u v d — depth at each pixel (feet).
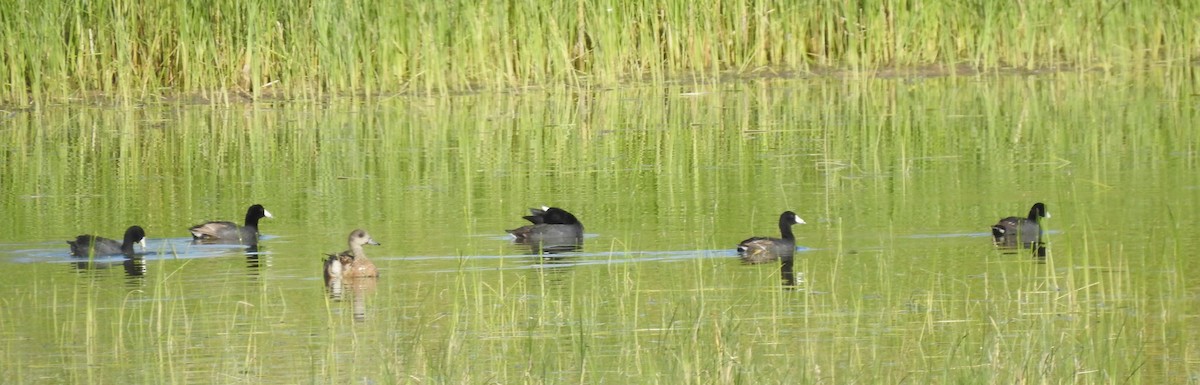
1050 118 93.76
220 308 47.83
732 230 60.80
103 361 41.52
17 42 105.50
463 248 57.98
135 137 93.09
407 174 78.07
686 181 73.87
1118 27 119.96
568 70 111.75
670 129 93.04
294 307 47.75
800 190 70.38
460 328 44.42
